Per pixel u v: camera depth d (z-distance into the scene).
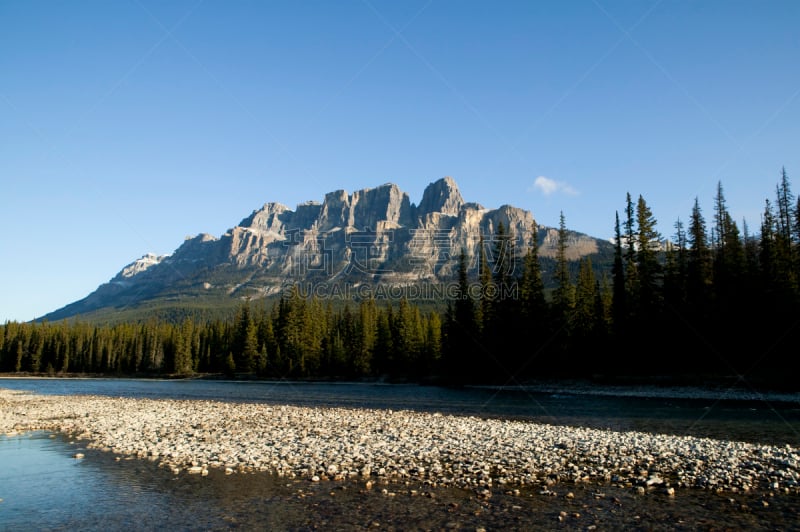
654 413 35.19
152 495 14.99
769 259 54.41
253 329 105.81
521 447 21.17
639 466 17.95
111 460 19.56
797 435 25.31
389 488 15.42
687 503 13.98
